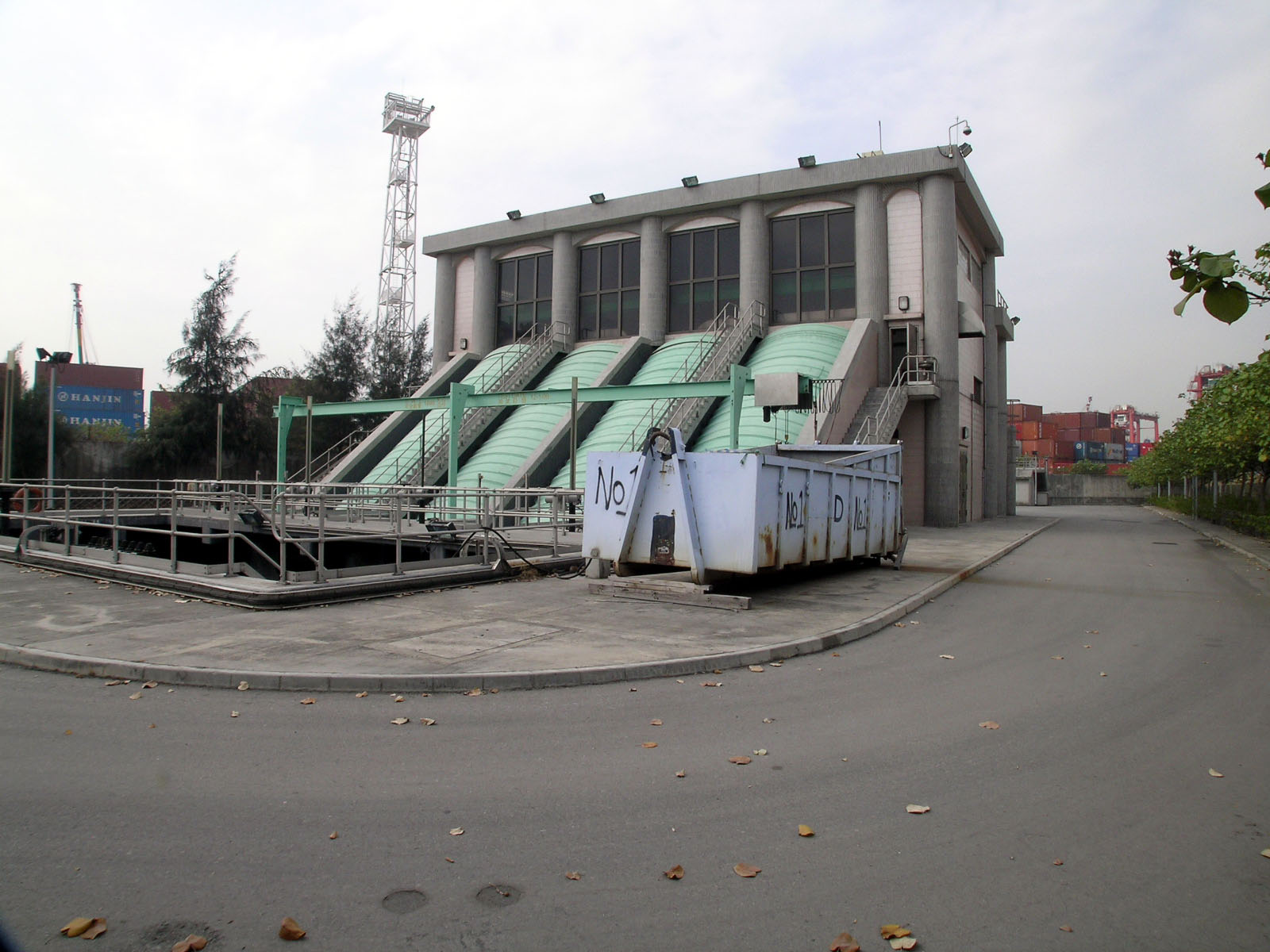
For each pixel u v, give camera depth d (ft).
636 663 25.55
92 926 10.78
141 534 76.13
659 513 40.42
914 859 13.08
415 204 227.61
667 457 40.47
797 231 117.91
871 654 29.17
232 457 146.82
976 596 44.65
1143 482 231.50
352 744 18.60
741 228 119.75
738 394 75.15
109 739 18.78
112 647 27.35
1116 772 17.17
